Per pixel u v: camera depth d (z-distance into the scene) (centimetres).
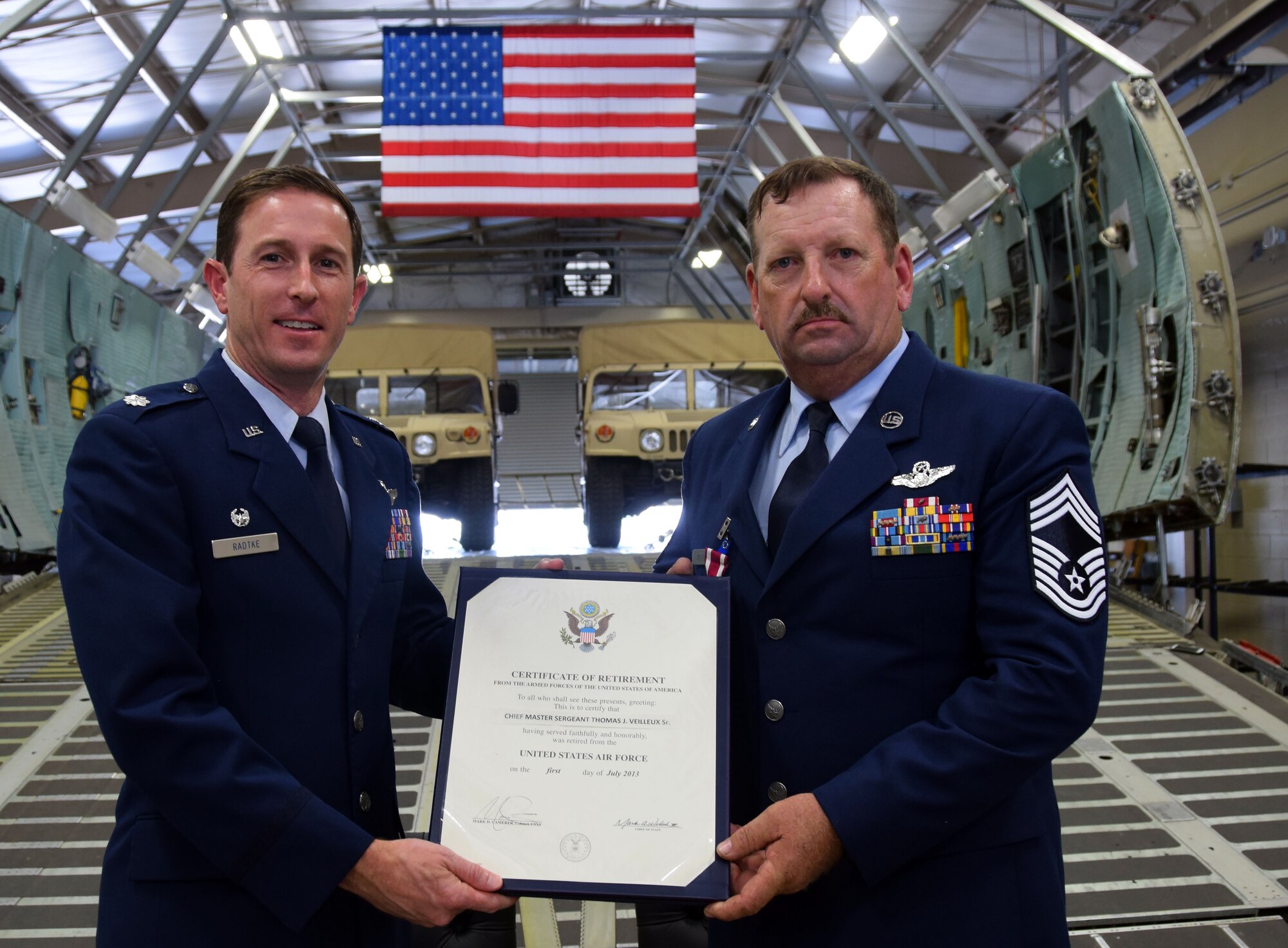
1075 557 143
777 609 155
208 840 134
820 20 905
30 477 687
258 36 902
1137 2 796
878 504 153
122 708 134
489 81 840
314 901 135
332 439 177
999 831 145
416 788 320
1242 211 672
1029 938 142
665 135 842
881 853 133
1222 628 686
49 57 857
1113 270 555
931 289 866
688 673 151
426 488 843
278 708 150
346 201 169
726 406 860
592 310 1845
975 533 150
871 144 1262
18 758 340
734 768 161
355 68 1139
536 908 266
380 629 167
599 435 789
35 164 1080
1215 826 289
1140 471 518
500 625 156
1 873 271
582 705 150
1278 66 655
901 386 160
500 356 1900
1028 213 649
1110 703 378
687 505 198
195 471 151
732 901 133
